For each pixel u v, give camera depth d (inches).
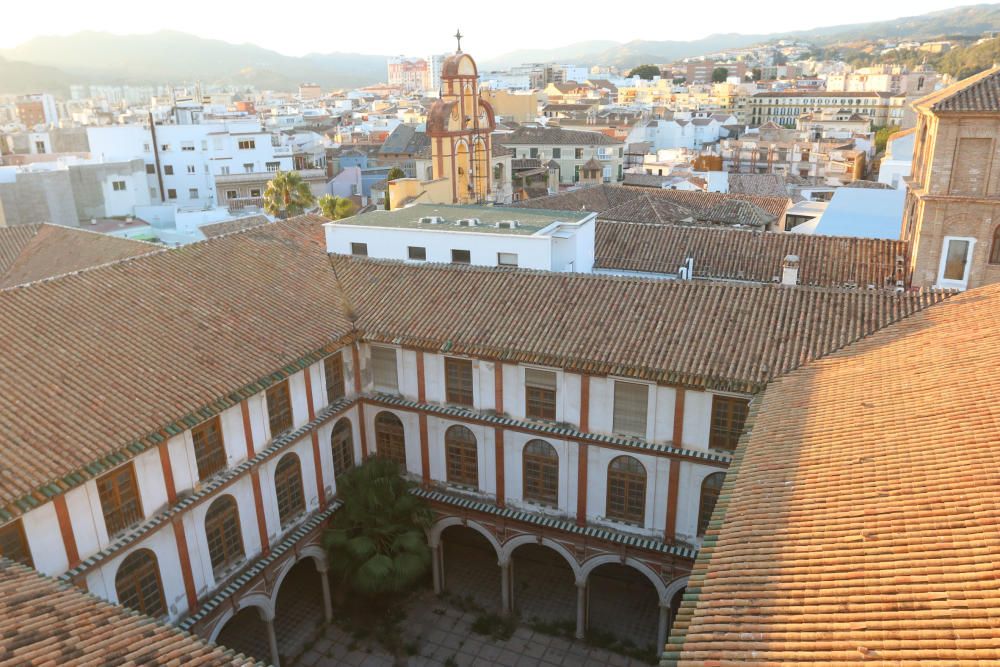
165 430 990.4
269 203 3208.7
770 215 2571.4
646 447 1176.2
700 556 748.6
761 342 1141.1
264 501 1190.3
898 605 564.7
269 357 1194.6
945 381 871.1
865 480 737.6
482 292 1371.8
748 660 563.8
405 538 1257.4
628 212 2513.5
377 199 4269.2
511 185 4087.1
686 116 6663.4
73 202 3393.2
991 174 1443.2
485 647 1301.7
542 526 1282.0
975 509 636.1
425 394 1342.3
